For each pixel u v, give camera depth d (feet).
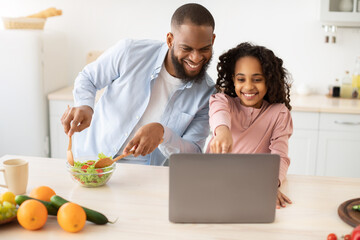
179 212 4.07
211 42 5.47
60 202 3.99
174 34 5.48
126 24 11.56
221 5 11.18
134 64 6.17
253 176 4.02
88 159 5.38
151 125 5.24
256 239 3.81
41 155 10.85
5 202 3.92
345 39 11.03
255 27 11.19
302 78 11.35
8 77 10.46
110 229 3.93
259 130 5.71
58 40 11.24
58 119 10.71
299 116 9.93
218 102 5.65
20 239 3.73
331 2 10.16
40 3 11.68
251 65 5.44
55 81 11.21
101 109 6.47
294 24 11.08
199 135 6.47
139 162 6.45
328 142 9.96
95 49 11.80
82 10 11.61
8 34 10.23
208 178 4.00
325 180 5.24
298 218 4.22
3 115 10.69
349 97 10.81
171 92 6.21
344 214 4.14
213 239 3.79
